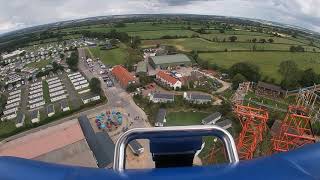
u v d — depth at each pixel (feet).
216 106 194.90
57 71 319.88
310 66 311.27
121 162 11.21
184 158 11.29
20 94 260.21
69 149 129.70
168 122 178.40
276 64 315.17
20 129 182.19
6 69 370.12
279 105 201.05
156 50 386.93
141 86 241.14
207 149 137.28
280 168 8.24
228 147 11.56
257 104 191.52
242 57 342.03
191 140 11.16
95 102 209.67
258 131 110.63
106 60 344.90
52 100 229.25
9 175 7.80
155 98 204.23
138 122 180.45
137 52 362.74
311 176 8.09
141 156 133.90
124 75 255.09
